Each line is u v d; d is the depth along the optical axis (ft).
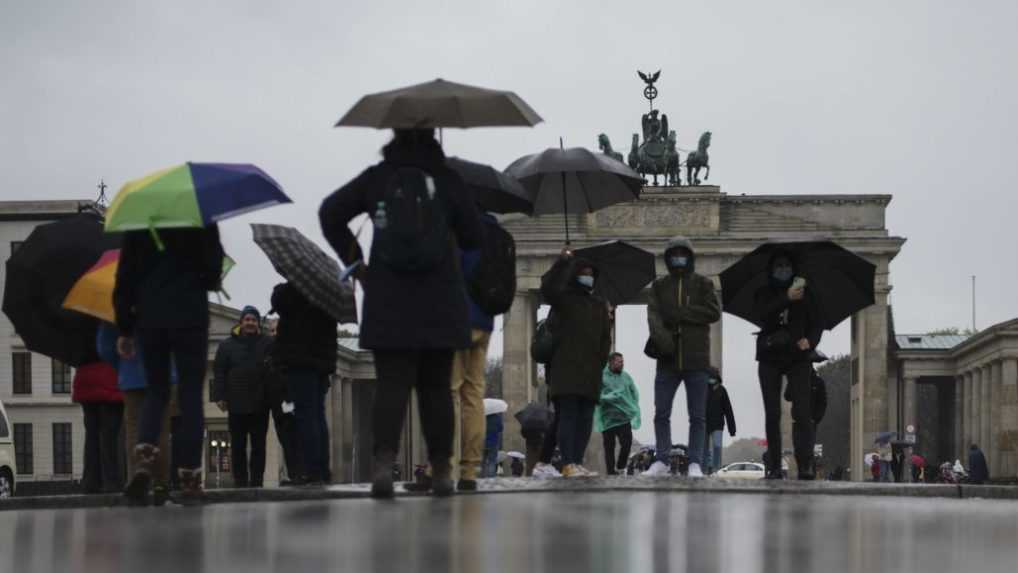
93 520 68.13
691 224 550.77
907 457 471.62
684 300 121.90
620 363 172.45
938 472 528.22
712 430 174.50
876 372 548.72
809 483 99.04
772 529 59.47
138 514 71.20
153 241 82.64
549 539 54.24
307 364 108.47
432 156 77.15
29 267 114.21
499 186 108.68
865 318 549.95
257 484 138.10
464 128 86.17
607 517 64.59
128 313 83.92
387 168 76.43
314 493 87.92
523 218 553.64
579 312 112.68
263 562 47.50
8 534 61.36
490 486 95.25
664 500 78.48
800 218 549.54
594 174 146.72
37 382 485.97
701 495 85.81
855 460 565.53
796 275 120.67
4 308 116.16
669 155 565.94
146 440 83.76
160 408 84.28
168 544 54.03
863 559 48.98
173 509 74.79
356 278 80.07
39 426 485.97
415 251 75.31
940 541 55.57
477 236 77.56
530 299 553.64
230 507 74.23
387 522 61.31
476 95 87.04
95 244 115.65
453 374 97.50
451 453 82.38
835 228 547.90
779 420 120.16
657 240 552.00
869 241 544.21
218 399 136.46
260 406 135.95
